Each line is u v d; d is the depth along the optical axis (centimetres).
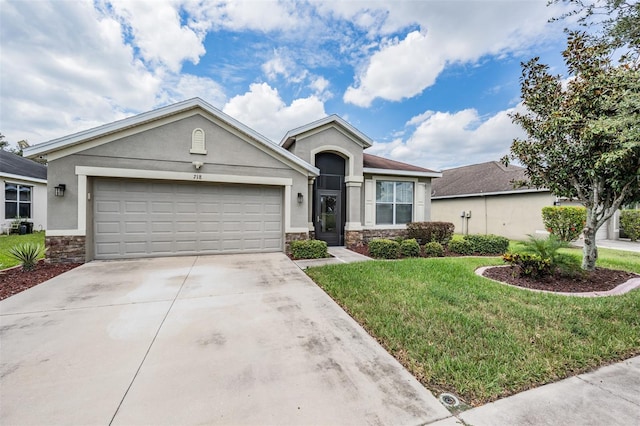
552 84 659
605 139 567
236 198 977
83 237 800
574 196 736
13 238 1330
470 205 1881
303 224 1030
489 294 538
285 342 362
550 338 368
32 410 237
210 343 357
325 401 252
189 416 232
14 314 445
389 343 355
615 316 440
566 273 653
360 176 1238
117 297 528
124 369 298
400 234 1349
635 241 1439
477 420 230
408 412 239
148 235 884
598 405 249
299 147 1160
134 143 840
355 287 586
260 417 232
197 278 662
